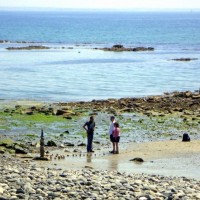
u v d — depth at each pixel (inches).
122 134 2036.2
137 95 3275.1
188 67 4948.3
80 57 5885.8
